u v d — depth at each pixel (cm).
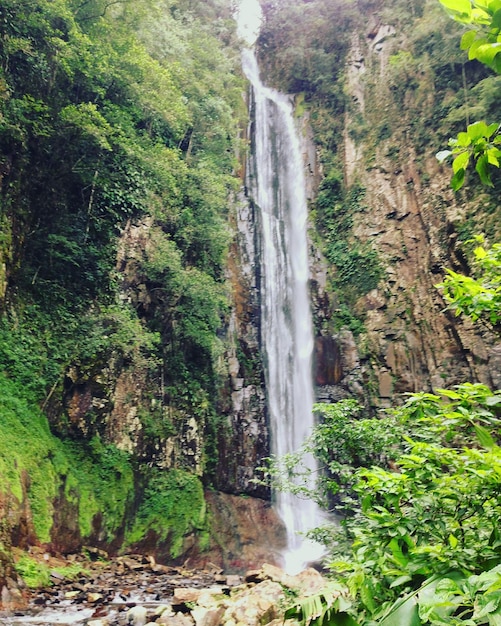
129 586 991
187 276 1598
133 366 1462
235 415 1805
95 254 1466
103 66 1471
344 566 279
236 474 1709
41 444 1170
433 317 1869
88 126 1341
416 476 282
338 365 2059
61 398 1278
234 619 620
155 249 1605
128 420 1402
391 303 2025
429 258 1952
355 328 2078
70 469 1226
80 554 1128
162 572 1179
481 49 173
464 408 300
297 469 1781
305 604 257
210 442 1675
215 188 1780
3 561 849
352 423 703
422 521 277
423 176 2091
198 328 1664
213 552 1386
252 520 1611
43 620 739
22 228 1326
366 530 291
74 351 1332
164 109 1659
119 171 1550
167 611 748
